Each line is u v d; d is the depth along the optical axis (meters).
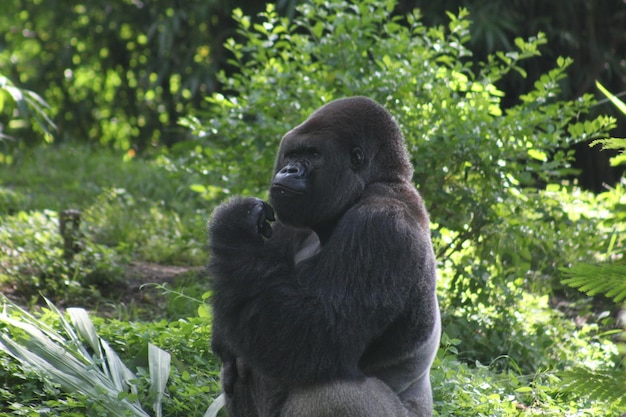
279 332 8.44
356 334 8.61
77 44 38.66
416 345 9.12
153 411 11.27
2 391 10.85
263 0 35.03
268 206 9.04
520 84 33.44
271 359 8.55
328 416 8.65
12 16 40.00
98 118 39.88
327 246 8.84
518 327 16.12
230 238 8.76
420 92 17.14
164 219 22.56
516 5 32.53
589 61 33.44
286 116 17.52
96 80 40.19
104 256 18.14
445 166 16.33
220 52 35.69
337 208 9.27
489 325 16.09
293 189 9.08
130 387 11.49
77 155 31.33
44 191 26.69
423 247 8.98
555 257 18.08
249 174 17.70
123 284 17.97
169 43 34.66
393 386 9.40
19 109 20.80
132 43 39.00
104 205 23.25
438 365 13.02
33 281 17.17
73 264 17.78
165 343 12.80
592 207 17.88
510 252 16.61
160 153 33.91
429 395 9.91
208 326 13.09
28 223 20.88
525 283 18.64
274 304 8.45
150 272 18.97
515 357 15.34
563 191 17.75
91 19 38.22
